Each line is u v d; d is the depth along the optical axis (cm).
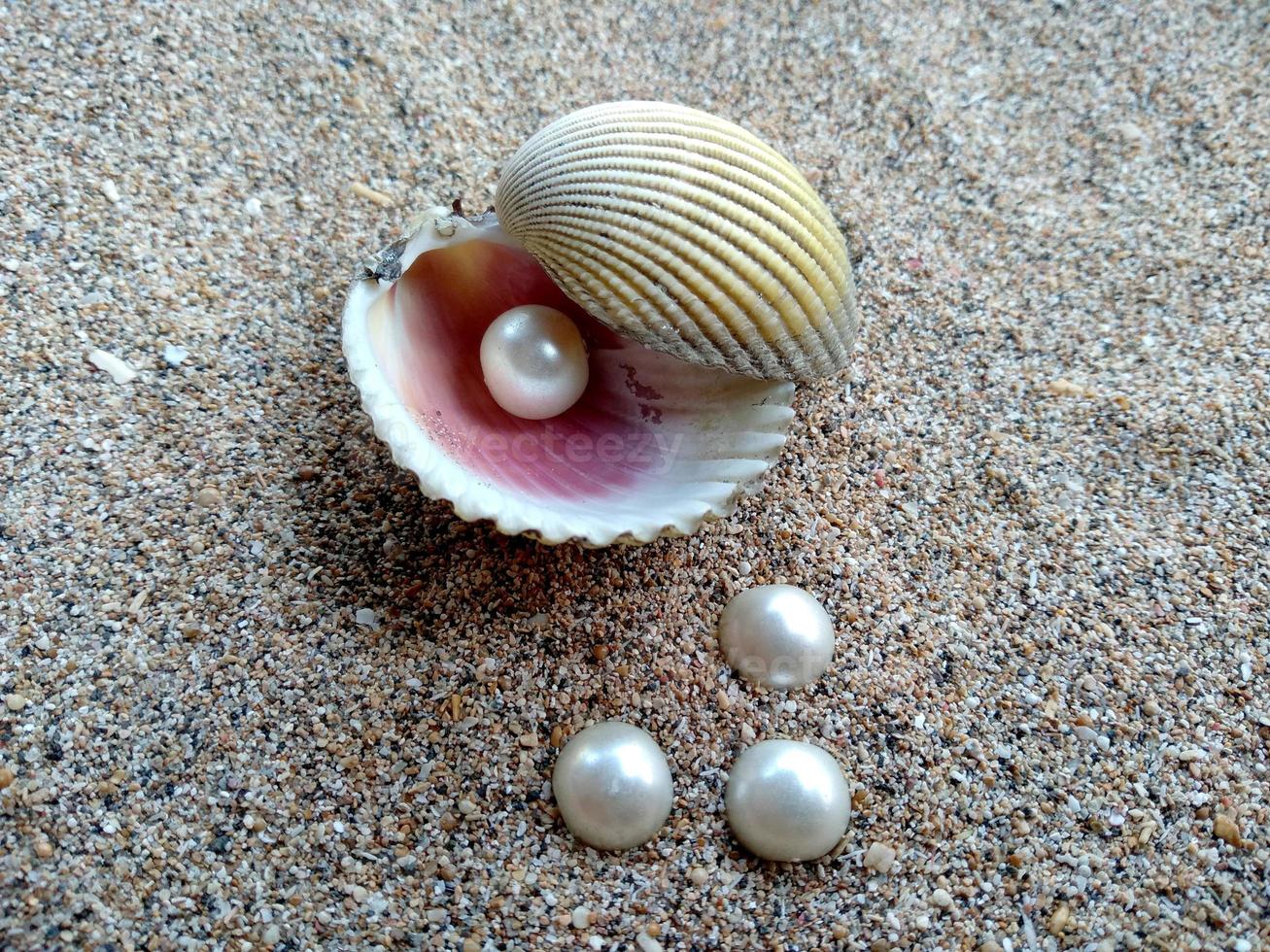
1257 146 13
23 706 8
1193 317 11
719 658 9
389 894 8
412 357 9
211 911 8
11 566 9
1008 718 9
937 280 12
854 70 13
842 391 11
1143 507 10
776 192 9
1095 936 8
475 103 12
